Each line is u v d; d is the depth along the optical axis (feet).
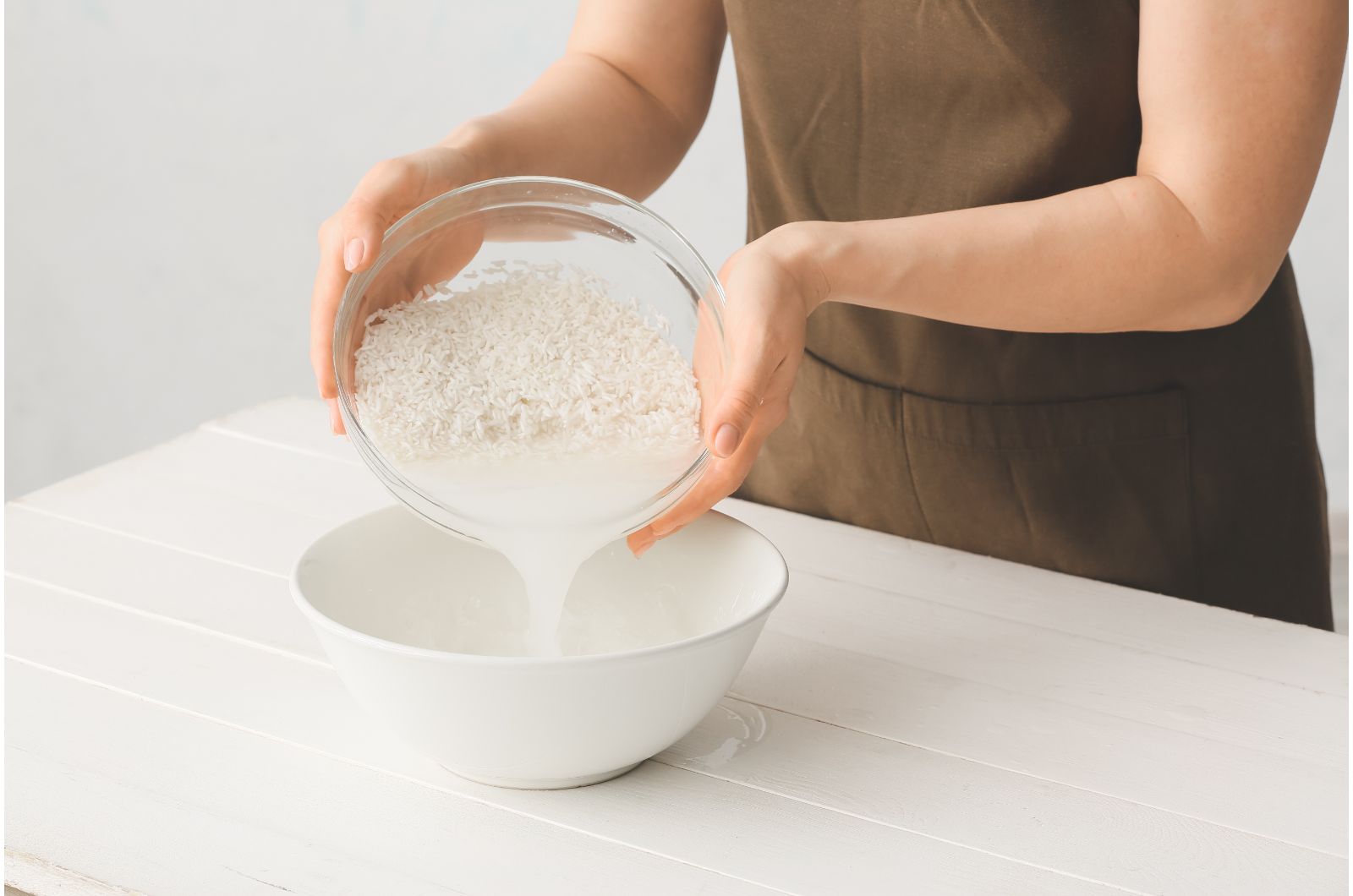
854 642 2.56
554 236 2.29
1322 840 1.94
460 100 6.82
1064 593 2.80
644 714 1.91
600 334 2.27
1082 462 3.30
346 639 1.86
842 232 2.44
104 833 1.89
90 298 7.71
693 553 2.42
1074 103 2.91
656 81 3.48
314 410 3.86
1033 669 2.46
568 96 3.25
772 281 2.25
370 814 1.96
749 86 3.33
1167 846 1.92
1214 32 2.45
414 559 2.42
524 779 2.00
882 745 2.19
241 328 7.60
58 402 7.95
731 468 2.26
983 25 2.88
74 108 7.30
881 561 2.95
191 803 1.97
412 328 2.23
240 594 2.70
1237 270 2.60
